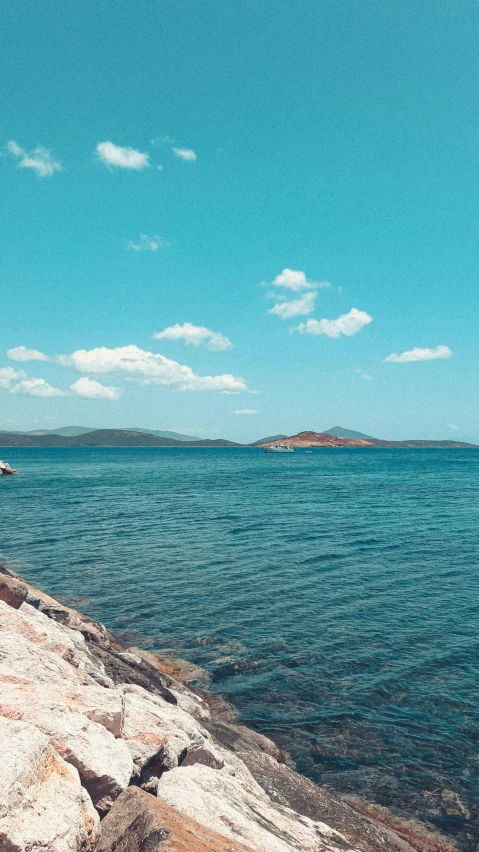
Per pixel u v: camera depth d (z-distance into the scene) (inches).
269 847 273.3
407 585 1114.1
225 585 1103.6
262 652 781.9
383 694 666.2
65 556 1353.3
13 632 431.2
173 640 823.1
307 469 5984.3
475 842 436.8
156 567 1245.7
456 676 713.0
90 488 3280.0
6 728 237.5
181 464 7327.8
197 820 275.6
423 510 2251.5
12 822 190.2
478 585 1117.7
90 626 692.1
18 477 4375.0
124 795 256.8
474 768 529.0
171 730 367.6
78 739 271.6
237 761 466.6
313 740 570.9
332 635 845.8
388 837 414.6
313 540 1578.5
